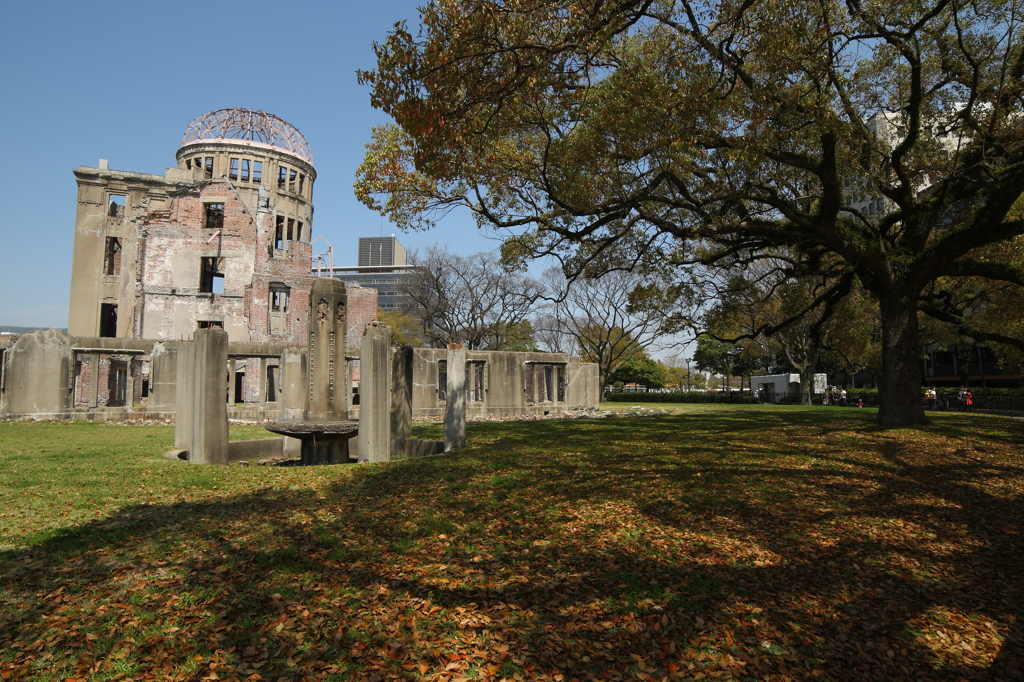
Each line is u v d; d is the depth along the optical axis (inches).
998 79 558.3
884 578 218.7
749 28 413.7
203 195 1421.0
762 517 286.0
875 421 653.9
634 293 681.6
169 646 152.3
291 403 703.1
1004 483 360.5
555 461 423.8
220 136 1980.8
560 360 979.3
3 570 194.4
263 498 305.0
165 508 278.7
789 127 503.2
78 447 476.7
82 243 1535.4
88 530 238.5
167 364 780.0
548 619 176.7
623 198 540.1
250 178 1918.1
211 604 175.9
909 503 315.3
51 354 736.3
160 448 474.3
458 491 327.9
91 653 147.5
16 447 474.3
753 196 558.6
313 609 175.5
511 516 280.4
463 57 352.5
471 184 522.9
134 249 1552.7
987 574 225.6
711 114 454.3
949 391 1470.2
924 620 188.4
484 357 894.4
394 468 394.6
